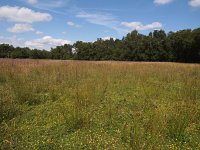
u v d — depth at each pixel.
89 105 9.90
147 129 7.25
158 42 78.19
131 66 24.44
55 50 98.50
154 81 16.86
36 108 9.93
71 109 9.02
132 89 13.93
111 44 100.06
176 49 72.69
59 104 10.22
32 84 13.03
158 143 6.49
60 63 25.48
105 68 22.08
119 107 10.15
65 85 13.91
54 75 16.50
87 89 11.68
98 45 94.00
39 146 6.46
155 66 25.41
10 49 93.94
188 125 7.94
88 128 7.70
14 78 14.99
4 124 7.70
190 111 8.52
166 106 9.59
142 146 5.97
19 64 22.89
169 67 24.61
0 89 12.48
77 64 24.94
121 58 84.12
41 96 11.68
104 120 8.41
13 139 6.75
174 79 17.62
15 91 11.50
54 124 8.01
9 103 9.34
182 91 12.07
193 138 7.04
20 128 7.61
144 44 79.56
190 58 71.12
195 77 17.62
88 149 6.33
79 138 6.99
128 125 7.82
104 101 11.00
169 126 7.38
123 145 6.54
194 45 68.44
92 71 19.59
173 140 6.87
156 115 7.95
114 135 7.21
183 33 73.19
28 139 6.88
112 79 16.70
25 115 8.98
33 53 92.00
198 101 10.55
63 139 6.96
